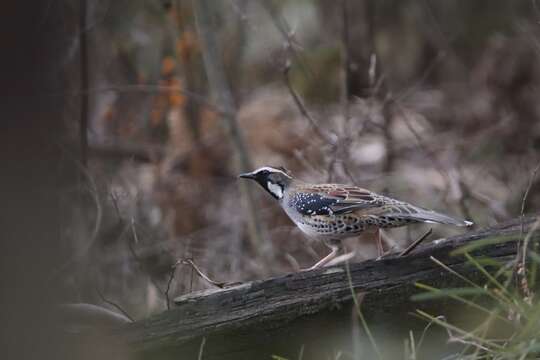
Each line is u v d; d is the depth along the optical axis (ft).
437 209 46.42
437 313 25.27
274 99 58.54
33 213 19.93
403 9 63.62
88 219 40.65
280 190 31.50
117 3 52.54
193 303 25.23
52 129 22.35
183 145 53.72
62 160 37.68
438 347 25.46
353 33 60.80
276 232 46.19
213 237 47.98
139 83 53.42
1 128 19.31
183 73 53.83
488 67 58.13
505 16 60.44
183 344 24.98
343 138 44.06
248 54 58.90
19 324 20.17
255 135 54.49
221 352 25.23
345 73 50.44
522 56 56.90
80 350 22.67
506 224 25.77
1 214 19.65
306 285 25.26
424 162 51.31
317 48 61.00
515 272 24.47
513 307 23.08
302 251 45.06
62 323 23.38
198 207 50.11
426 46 62.95
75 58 45.06
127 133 53.36
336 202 28.76
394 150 50.75
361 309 25.11
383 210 27.84
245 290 25.30
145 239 43.88
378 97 55.62
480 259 24.56
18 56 19.24
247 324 24.95
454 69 61.26
